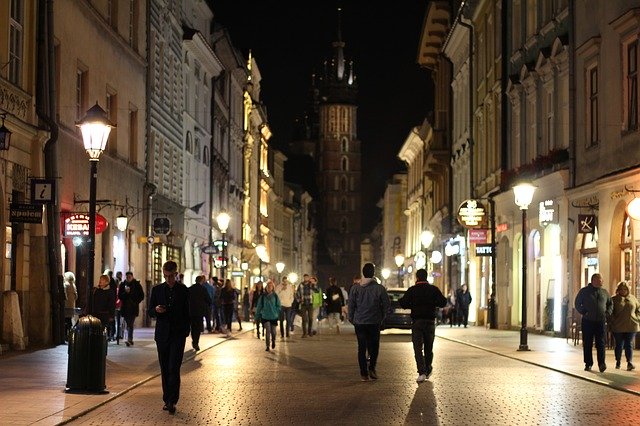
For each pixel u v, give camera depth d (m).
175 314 17.39
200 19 65.81
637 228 32.06
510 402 18.50
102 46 39.38
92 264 20.45
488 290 53.84
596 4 36.19
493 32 54.31
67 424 15.57
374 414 16.81
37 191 28.41
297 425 15.53
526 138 46.50
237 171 86.12
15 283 30.19
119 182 42.22
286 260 143.62
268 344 33.97
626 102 33.25
